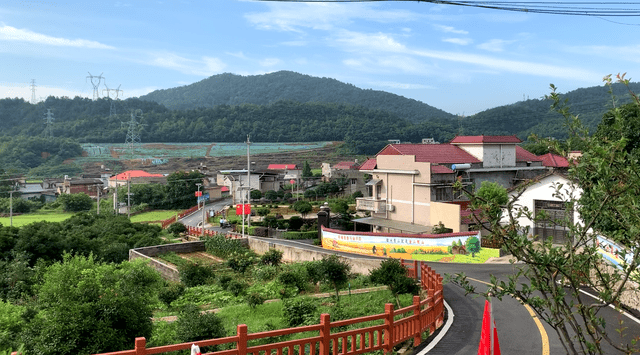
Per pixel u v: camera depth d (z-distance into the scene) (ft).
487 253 97.40
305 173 418.51
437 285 53.36
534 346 41.86
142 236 161.99
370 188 168.86
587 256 19.02
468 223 116.47
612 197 18.26
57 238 119.85
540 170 151.53
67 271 43.65
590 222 18.89
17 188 376.89
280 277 78.95
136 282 57.93
